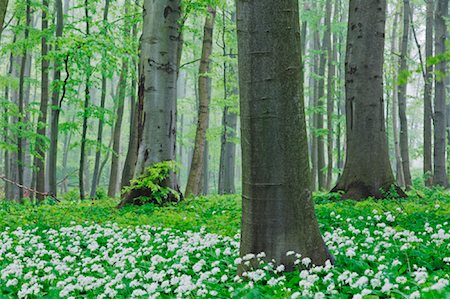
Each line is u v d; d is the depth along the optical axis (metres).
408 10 18.80
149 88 11.13
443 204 9.28
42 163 15.56
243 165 4.93
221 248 6.19
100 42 11.48
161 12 11.11
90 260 5.84
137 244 6.83
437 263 4.66
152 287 4.32
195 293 4.43
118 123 19.41
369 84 10.80
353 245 5.53
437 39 17.94
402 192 10.70
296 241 4.73
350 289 3.95
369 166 10.71
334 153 27.73
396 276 4.23
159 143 11.14
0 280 5.36
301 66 4.88
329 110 21.64
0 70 35.03
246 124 4.86
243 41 4.82
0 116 17.45
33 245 6.91
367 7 10.81
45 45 15.66
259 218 4.80
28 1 15.35
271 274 4.68
